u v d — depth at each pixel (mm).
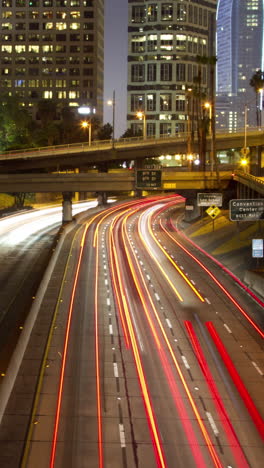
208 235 84625
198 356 34094
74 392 28359
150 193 171250
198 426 24828
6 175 88562
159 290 51406
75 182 88188
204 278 57125
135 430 24344
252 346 36125
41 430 24250
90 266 62500
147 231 96000
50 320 41281
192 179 90000
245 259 62906
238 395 28328
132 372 31266
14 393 28078
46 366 31969
